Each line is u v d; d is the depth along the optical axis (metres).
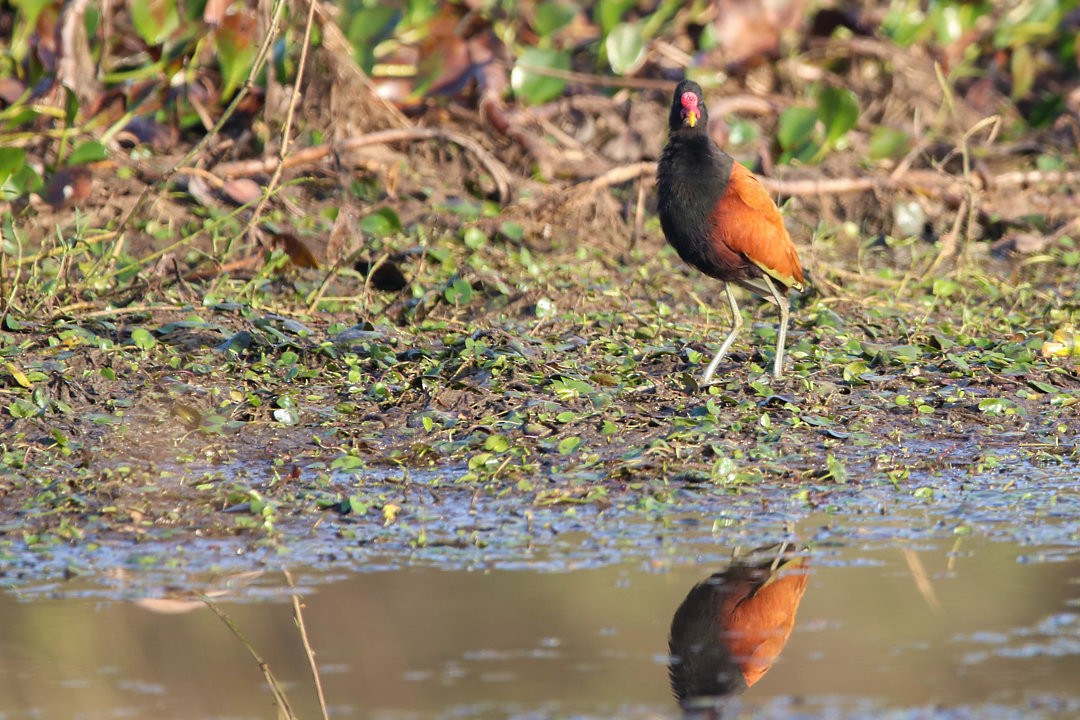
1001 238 17.70
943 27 21.36
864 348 12.30
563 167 18.14
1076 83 23.25
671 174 11.17
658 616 7.54
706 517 9.03
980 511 9.19
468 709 6.46
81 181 15.45
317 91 17.38
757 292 11.77
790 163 18.31
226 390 10.97
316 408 10.77
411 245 15.47
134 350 11.64
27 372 10.81
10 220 14.41
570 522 8.94
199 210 16.08
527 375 11.39
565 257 15.88
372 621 7.52
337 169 16.62
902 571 8.18
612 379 11.30
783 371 11.69
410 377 11.36
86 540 8.57
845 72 21.52
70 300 12.85
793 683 6.71
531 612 7.61
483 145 18.41
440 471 9.78
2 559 8.28
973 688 6.61
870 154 18.77
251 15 16.92
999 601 7.71
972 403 11.18
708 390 11.14
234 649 7.21
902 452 10.27
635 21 21.70
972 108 21.73
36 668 7.04
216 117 17.89
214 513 8.98
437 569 8.20
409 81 18.78
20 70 17.17
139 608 7.71
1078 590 7.87
